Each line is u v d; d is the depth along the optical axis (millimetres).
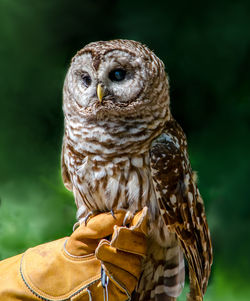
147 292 8047
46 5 15836
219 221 13234
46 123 14945
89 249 7566
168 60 14891
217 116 14984
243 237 13086
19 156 14461
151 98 7633
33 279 7406
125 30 15133
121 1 15336
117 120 7566
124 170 7574
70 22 15672
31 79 15281
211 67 14930
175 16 14945
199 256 8141
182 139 8148
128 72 7625
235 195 13391
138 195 7613
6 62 15305
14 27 15500
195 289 8008
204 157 14273
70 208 11781
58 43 15641
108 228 7578
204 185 13523
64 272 7453
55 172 13047
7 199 12727
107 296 7262
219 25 14852
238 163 13984
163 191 7641
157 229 7820
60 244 7727
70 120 7836
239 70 14945
